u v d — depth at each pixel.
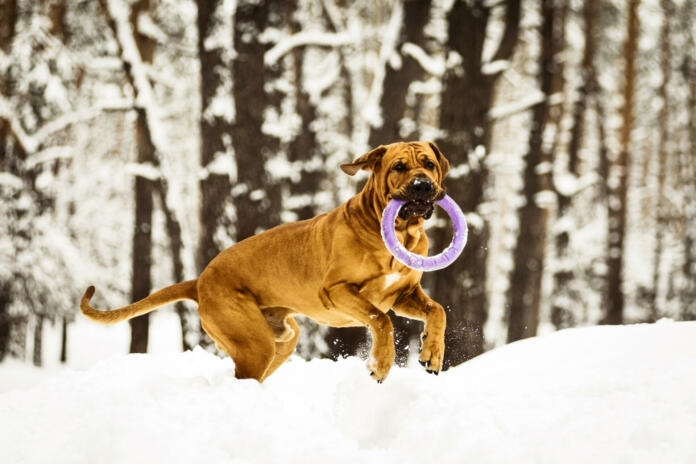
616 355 5.34
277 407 5.08
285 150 17.08
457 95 13.38
